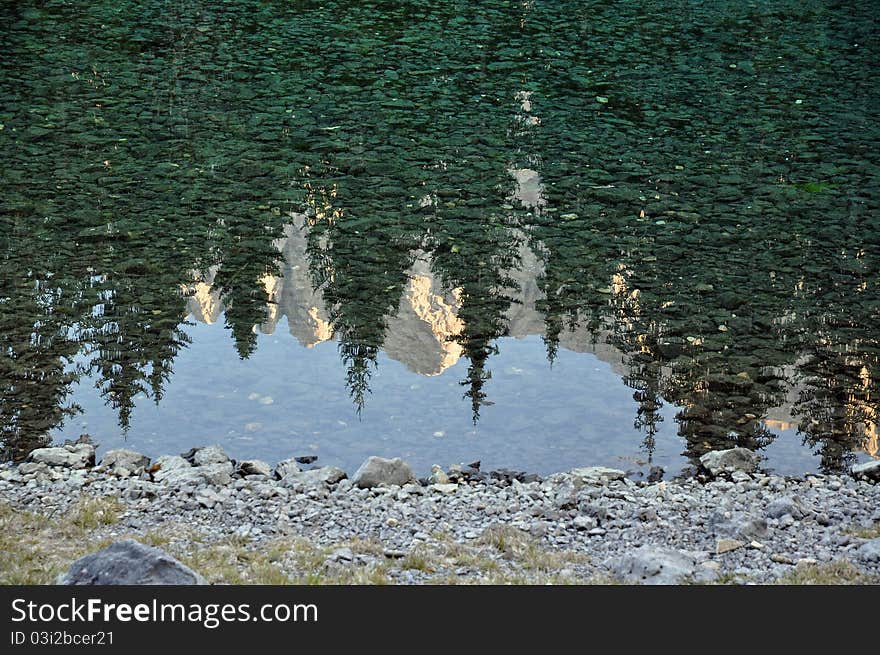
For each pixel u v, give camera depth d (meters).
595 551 21.19
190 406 29.72
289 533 21.66
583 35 76.06
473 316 36.47
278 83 63.06
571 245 42.50
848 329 35.41
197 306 36.56
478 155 52.69
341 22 77.19
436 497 24.09
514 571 19.89
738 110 60.81
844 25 79.81
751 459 26.83
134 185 47.34
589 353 33.91
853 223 45.00
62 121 54.97
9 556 19.53
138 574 17.34
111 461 25.73
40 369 31.58
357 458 27.09
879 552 20.08
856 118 59.56
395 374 32.31
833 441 28.41
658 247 42.41
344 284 38.66
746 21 80.69
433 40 73.38
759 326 35.69
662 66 69.19
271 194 47.00
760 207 46.81
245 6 80.94
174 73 64.00
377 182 48.78
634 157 53.03
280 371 32.19
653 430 28.91
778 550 20.86
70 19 74.88
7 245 40.53
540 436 28.50
